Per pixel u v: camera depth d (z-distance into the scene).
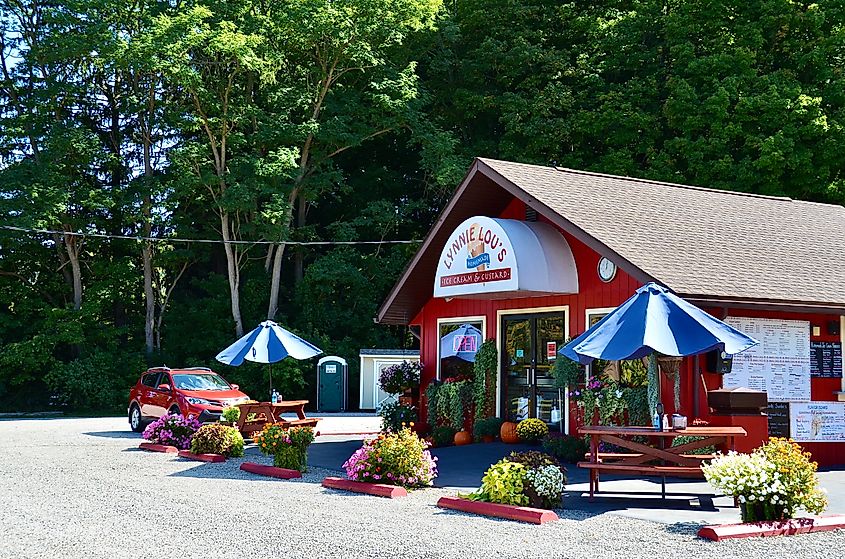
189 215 42.31
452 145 40.72
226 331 42.00
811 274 17.20
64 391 38.38
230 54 37.94
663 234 17.03
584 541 9.27
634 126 38.38
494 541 9.24
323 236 46.09
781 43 38.50
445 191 43.03
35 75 42.41
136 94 41.47
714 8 38.19
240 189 38.19
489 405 19.52
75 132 38.75
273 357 20.17
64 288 42.19
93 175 41.94
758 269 16.58
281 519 10.52
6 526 10.01
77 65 41.44
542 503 11.17
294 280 45.84
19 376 39.06
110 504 11.63
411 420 20.64
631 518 10.68
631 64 40.88
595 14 44.50
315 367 40.00
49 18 39.09
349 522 10.34
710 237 17.64
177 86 41.34
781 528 9.72
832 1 37.50
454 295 18.44
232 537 9.40
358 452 13.32
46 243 41.09
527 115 40.84
